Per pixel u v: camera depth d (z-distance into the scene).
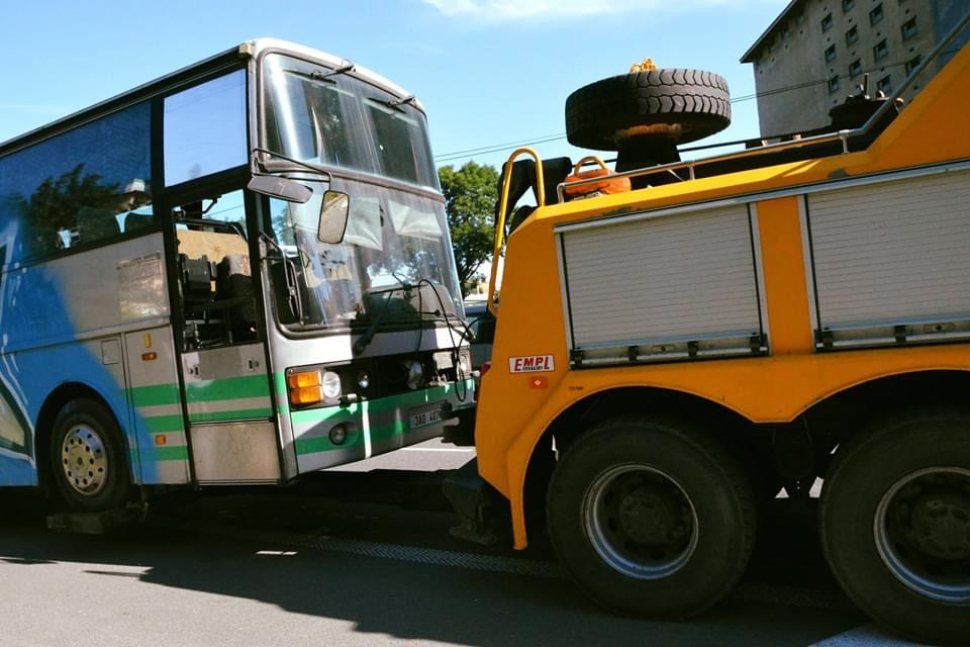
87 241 6.05
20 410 6.53
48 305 6.30
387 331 5.93
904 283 3.31
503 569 5.02
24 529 7.21
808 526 5.28
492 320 6.39
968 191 3.20
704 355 3.68
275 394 5.14
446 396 6.54
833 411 3.67
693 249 3.70
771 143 4.60
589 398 4.12
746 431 3.89
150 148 5.71
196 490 5.84
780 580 4.42
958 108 3.21
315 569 5.33
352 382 5.61
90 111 6.06
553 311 4.05
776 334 3.54
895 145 3.31
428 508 5.37
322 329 5.40
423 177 6.84
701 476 3.72
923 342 3.28
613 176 4.03
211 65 5.46
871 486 3.39
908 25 39.91
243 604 4.71
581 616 4.11
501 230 4.61
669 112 4.80
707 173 4.40
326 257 5.58
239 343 5.27
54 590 5.23
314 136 5.67
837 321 3.43
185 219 5.54
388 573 5.12
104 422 6.01
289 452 5.14
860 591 3.47
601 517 4.05
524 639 3.87
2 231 6.64
